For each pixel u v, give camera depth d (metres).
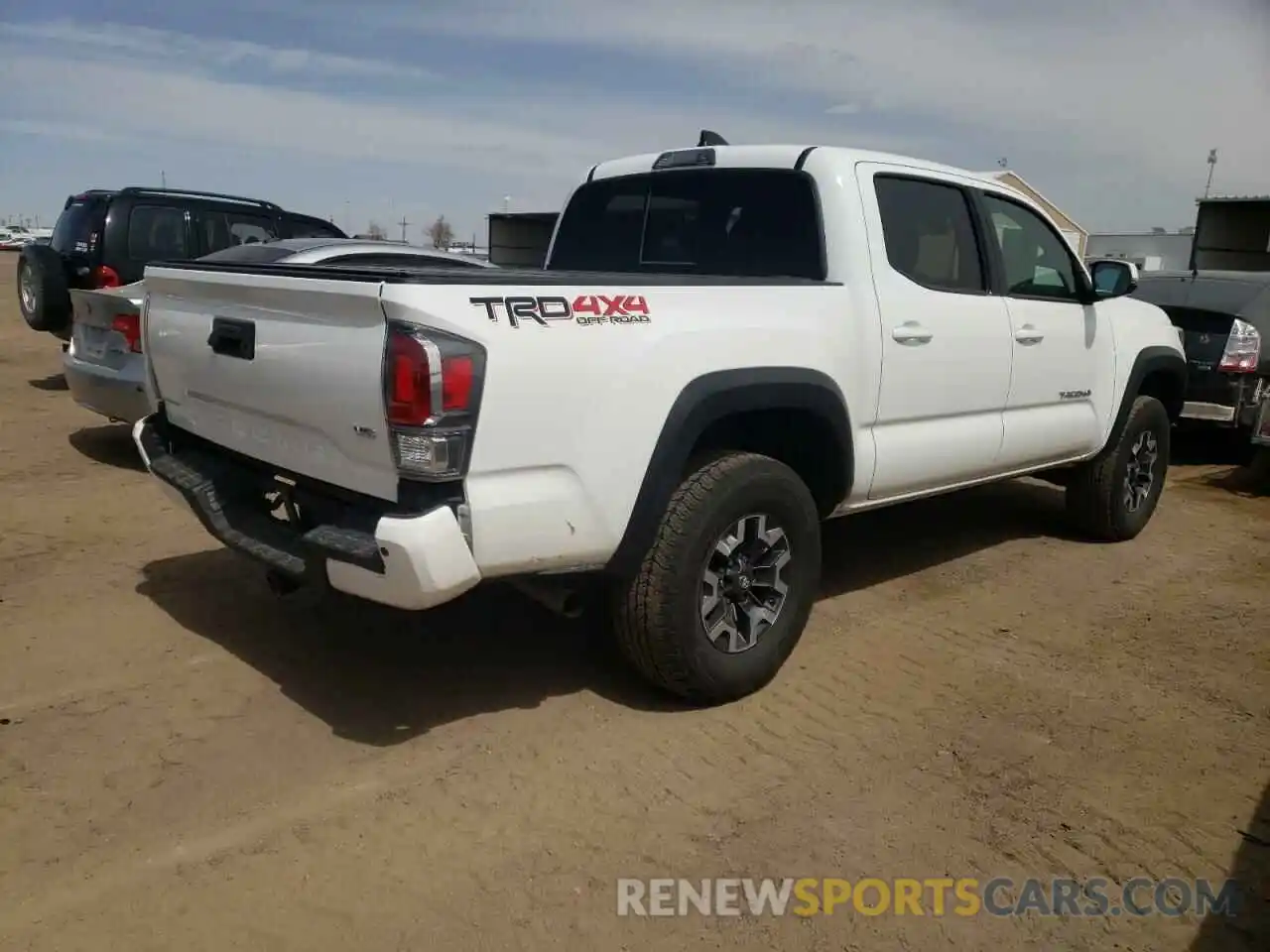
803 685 4.04
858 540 6.09
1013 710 3.88
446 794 3.20
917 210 4.56
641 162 5.04
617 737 3.59
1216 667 4.33
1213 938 2.67
